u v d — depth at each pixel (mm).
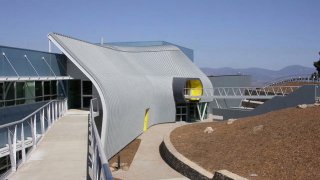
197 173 15461
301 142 15242
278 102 29516
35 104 20625
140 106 28062
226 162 16156
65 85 25781
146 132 29750
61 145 12406
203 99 38812
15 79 18016
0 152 13727
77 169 9406
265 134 17922
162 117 35875
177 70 39062
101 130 19750
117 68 27203
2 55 18031
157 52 40312
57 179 8562
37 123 17531
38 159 10469
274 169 13797
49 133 14688
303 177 12406
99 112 21188
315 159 13359
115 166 18984
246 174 14016
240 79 50281
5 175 8922
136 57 37594
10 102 18594
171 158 18922
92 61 23281
